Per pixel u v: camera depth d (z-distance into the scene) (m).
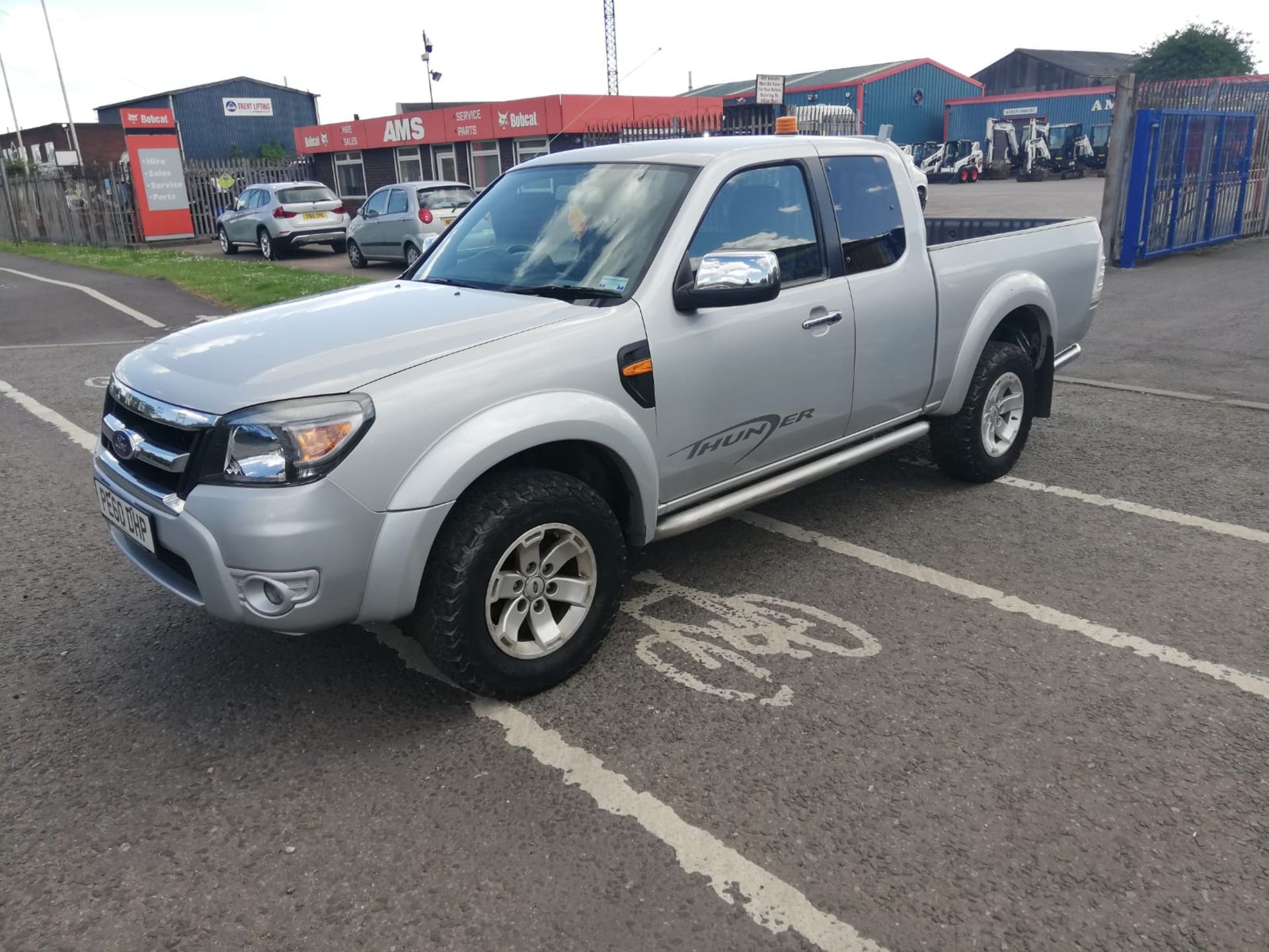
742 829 2.72
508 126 26.98
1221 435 6.23
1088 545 4.59
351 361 3.04
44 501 5.49
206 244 27.69
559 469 3.65
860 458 4.55
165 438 3.07
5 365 9.55
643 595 4.18
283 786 2.97
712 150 4.00
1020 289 5.15
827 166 4.32
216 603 2.93
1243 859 2.57
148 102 58.19
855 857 2.61
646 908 2.46
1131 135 13.24
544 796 2.89
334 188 33.84
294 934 2.40
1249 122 15.40
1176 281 12.31
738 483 4.07
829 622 3.90
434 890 2.53
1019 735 3.12
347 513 2.84
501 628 3.23
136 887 2.57
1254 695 3.31
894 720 3.22
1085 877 2.52
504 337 3.22
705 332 3.67
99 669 3.67
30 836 2.77
